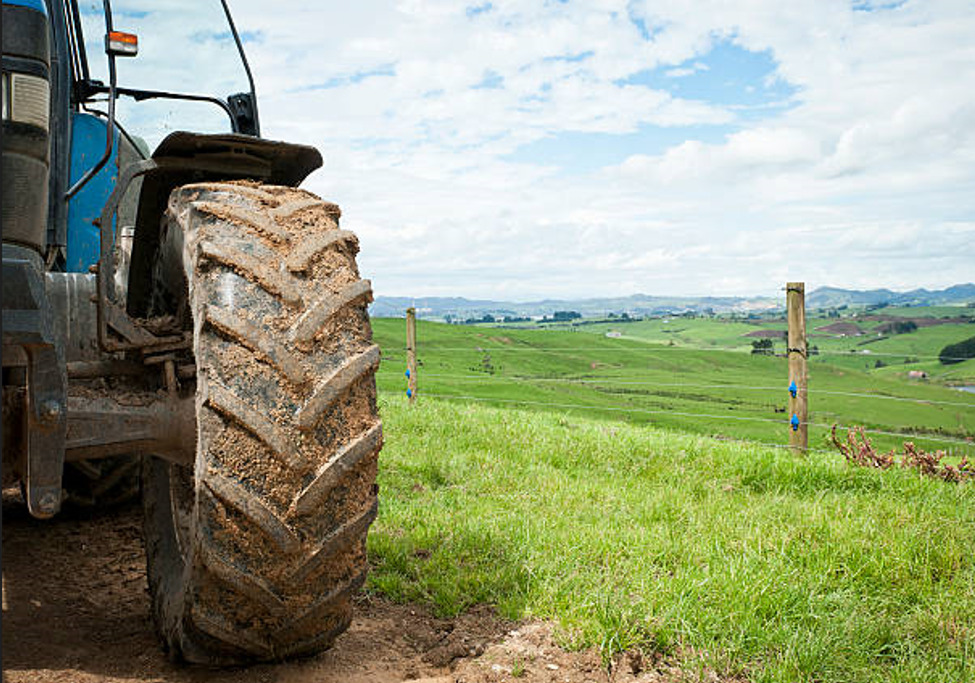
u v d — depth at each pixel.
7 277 2.30
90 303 3.87
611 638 3.17
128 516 4.96
